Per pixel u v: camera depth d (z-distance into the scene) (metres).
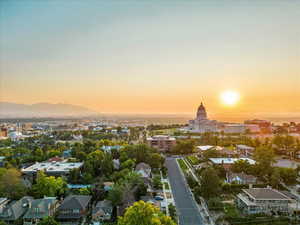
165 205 115.62
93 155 194.00
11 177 126.88
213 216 104.44
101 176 161.50
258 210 105.38
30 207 104.06
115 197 111.31
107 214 104.94
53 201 108.38
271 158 162.38
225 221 99.38
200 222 99.75
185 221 100.44
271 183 135.62
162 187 141.50
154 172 173.12
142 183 127.06
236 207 112.06
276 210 105.75
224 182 144.62
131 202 110.75
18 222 100.12
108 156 177.25
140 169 156.25
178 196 127.69
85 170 163.75
